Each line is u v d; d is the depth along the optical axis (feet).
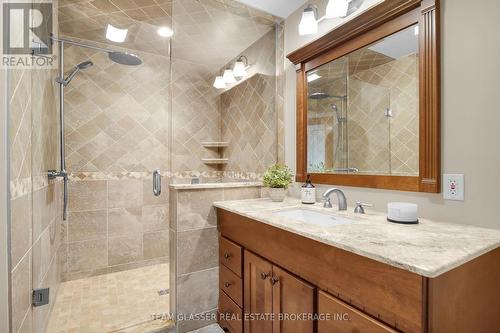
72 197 7.62
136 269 8.43
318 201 5.69
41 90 4.86
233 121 6.95
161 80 8.82
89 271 7.84
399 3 4.03
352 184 4.93
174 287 5.40
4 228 2.94
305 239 3.43
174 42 6.54
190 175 6.55
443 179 3.66
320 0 5.60
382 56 4.46
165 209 8.91
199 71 6.81
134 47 8.22
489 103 3.21
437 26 3.66
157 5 6.12
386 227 3.37
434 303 2.20
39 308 4.53
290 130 6.40
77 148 7.68
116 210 8.21
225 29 6.76
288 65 6.45
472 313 2.60
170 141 6.41
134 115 8.43
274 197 5.70
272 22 6.67
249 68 7.01
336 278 2.99
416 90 4.01
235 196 5.98
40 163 4.68
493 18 3.18
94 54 7.85
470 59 3.37
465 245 2.63
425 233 3.07
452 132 3.56
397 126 4.27
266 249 4.19
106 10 6.30
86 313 5.88
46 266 5.18
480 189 3.30
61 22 6.81
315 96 5.73
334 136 5.35
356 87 4.91
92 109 7.86
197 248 5.53
